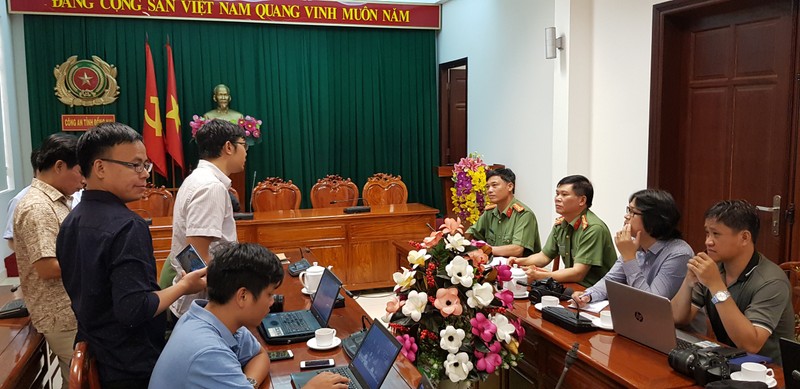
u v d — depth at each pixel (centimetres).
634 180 418
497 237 378
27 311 240
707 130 382
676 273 234
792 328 206
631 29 413
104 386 171
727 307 194
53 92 627
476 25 640
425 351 189
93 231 166
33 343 211
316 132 713
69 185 224
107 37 634
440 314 188
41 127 630
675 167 403
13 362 195
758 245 353
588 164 465
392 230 503
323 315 221
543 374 226
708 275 197
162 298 171
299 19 680
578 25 452
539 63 529
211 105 672
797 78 324
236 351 174
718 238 204
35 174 234
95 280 165
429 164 752
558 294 253
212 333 153
